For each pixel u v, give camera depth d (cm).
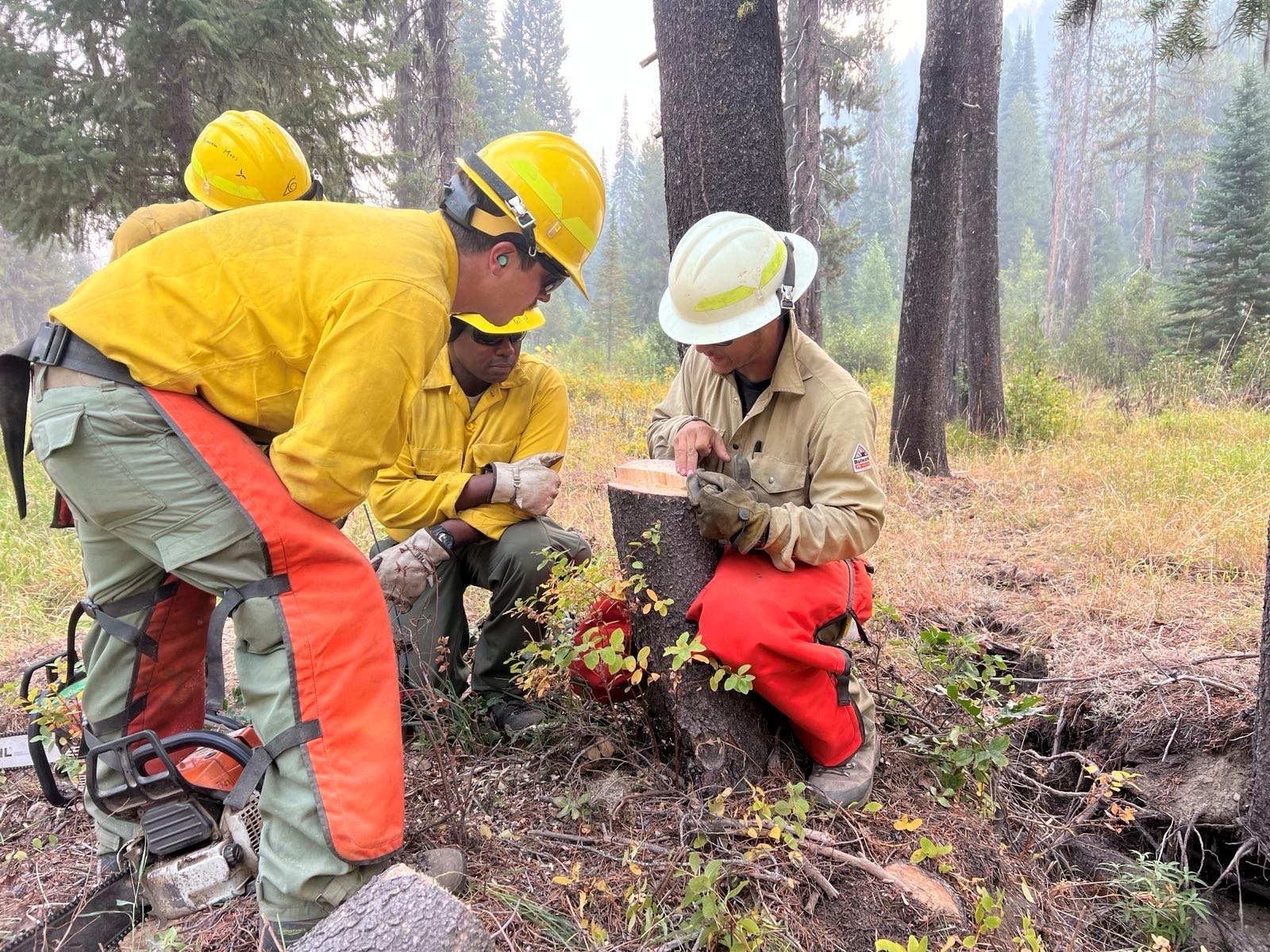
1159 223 4666
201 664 212
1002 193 5338
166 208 283
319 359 159
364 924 139
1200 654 327
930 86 660
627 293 4719
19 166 795
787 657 192
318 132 975
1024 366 954
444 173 1336
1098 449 730
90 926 178
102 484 159
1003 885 206
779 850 185
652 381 1395
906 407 711
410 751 246
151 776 187
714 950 165
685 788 212
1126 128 4481
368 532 486
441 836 197
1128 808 231
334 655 165
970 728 246
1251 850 250
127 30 789
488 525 252
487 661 261
